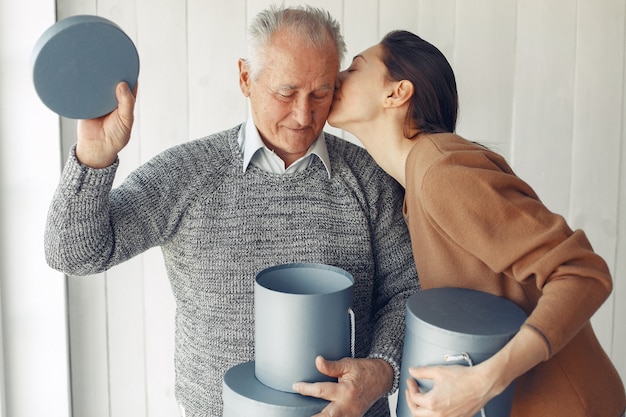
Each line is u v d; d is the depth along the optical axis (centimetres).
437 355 106
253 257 131
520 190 116
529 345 103
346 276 117
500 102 194
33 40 176
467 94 193
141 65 184
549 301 106
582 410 123
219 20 184
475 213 112
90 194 112
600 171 199
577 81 195
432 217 116
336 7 186
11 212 181
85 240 115
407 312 112
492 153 120
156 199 129
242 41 186
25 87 178
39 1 175
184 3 183
